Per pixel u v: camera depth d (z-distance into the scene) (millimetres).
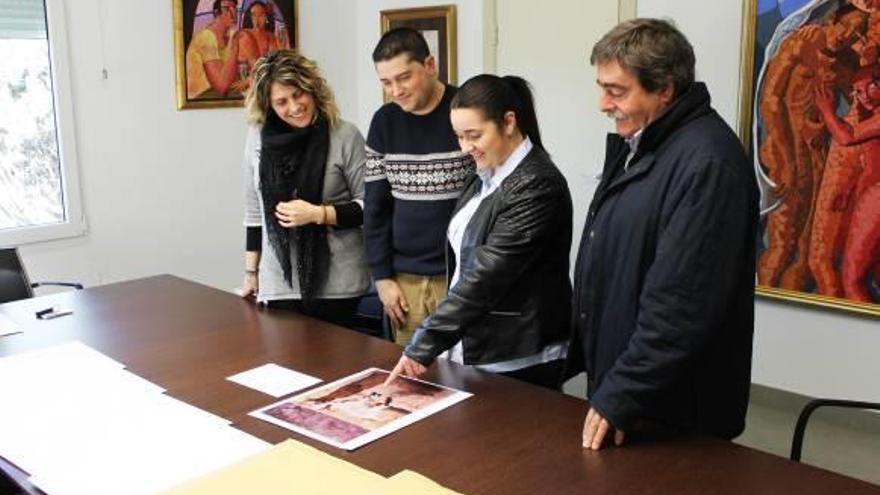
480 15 4227
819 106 3049
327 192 2244
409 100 2023
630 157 1516
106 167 3729
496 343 1732
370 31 4738
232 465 1217
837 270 3105
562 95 3961
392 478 1153
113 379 1635
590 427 1333
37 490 1187
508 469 1237
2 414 1451
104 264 3785
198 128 4066
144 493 1152
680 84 1377
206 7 3984
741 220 1302
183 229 4086
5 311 2188
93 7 3576
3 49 3373
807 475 1214
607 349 1527
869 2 2867
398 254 2217
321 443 1332
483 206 1709
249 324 2045
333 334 1953
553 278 1744
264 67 2145
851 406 1760
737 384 1473
